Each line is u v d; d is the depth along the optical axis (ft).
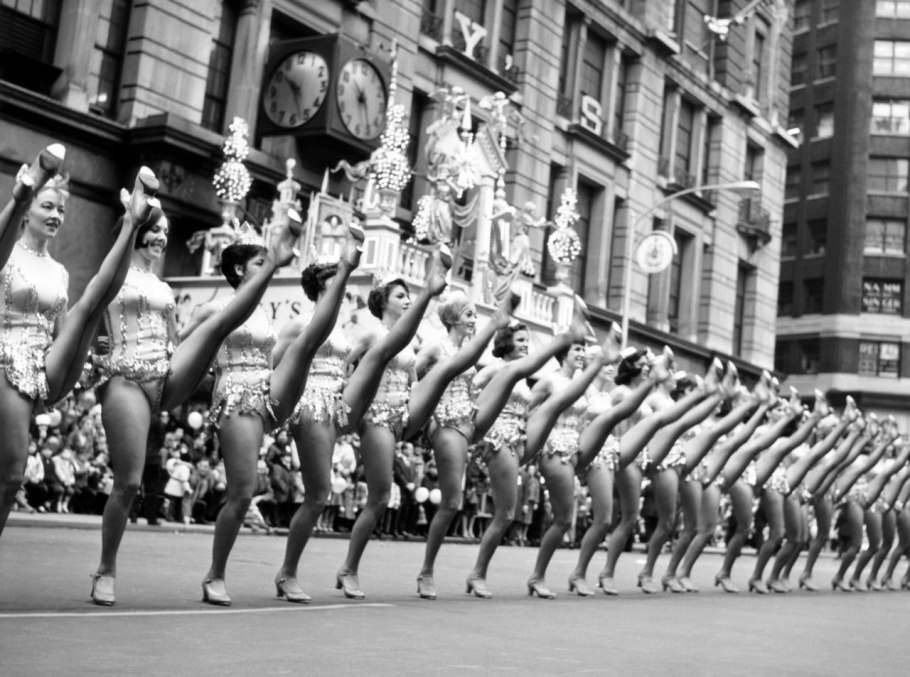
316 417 27.68
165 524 56.65
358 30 93.76
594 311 117.70
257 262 26.07
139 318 24.09
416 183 100.68
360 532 30.30
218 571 26.07
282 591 28.27
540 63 114.01
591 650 23.61
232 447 25.55
